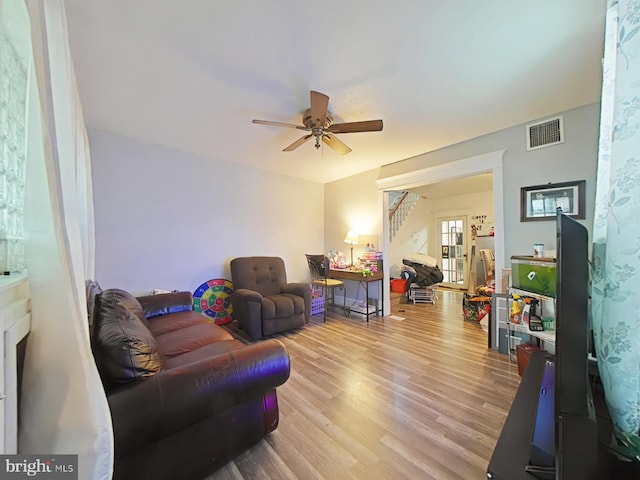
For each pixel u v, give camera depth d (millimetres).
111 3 1279
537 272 2078
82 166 1671
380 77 1874
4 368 707
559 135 2404
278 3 1294
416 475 1261
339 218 4754
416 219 6754
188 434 1180
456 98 2152
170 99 2156
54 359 810
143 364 1075
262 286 3684
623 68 745
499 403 1831
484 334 3273
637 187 719
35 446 774
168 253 3227
